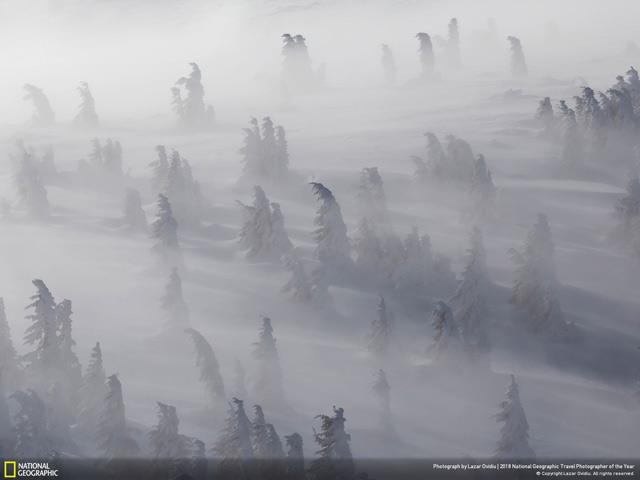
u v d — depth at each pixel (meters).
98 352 111.88
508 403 113.50
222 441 103.69
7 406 104.06
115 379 101.00
